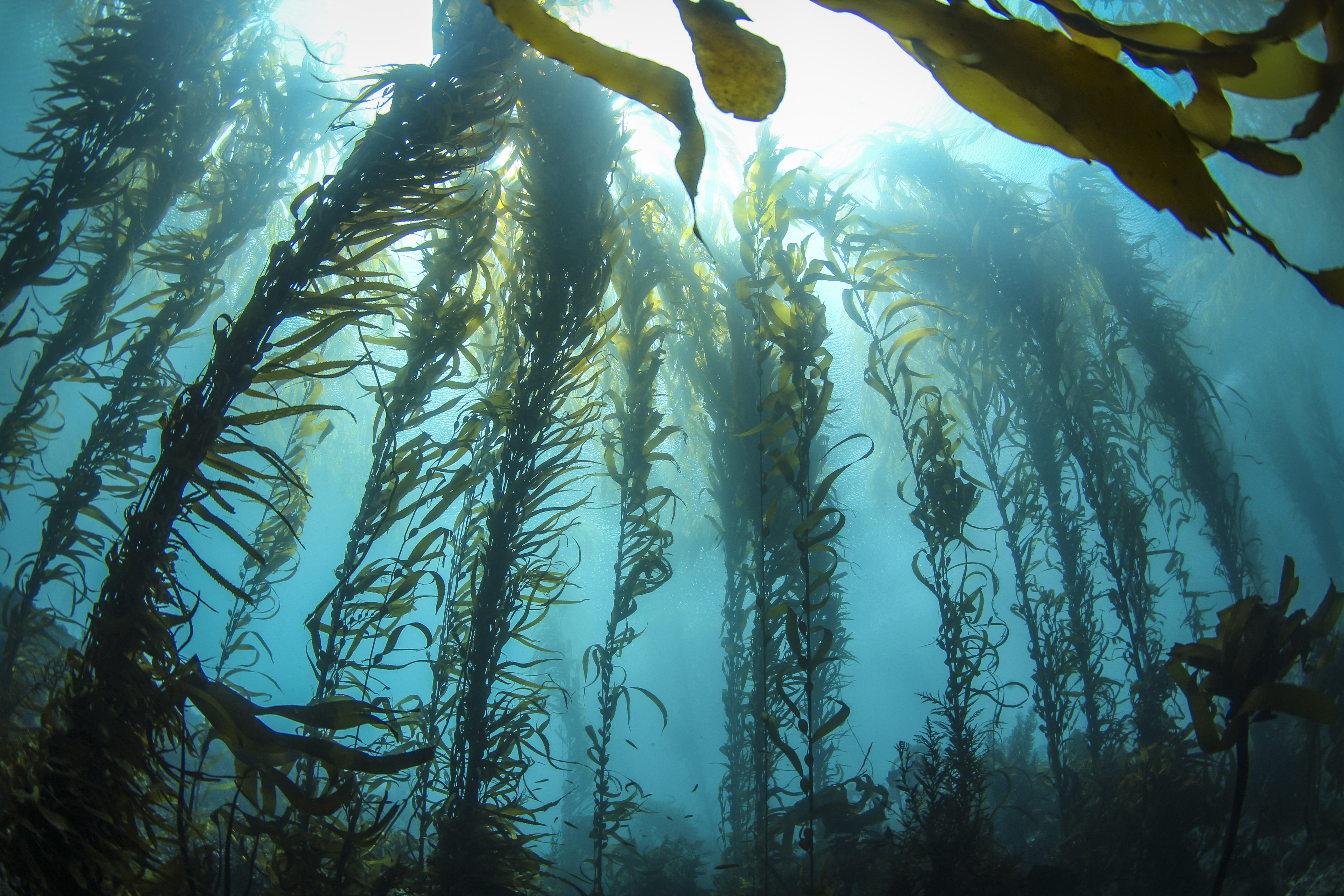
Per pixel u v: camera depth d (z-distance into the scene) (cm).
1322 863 346
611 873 539
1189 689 276
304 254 237
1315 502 1190
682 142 53
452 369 329
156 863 191
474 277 341
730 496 516
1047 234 613
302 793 167
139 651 183
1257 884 380
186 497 201
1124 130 49
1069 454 523
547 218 359
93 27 371
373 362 248
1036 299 533
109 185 342
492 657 311
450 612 354
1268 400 1241
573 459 338
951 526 388
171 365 393
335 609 288
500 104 295
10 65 735
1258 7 515
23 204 316
